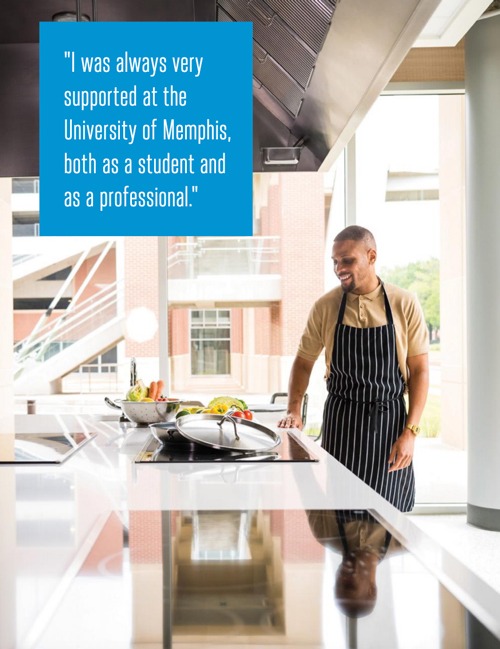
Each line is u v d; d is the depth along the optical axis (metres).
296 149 2.18
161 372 4.77
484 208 4.17
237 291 5.41
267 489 1.12
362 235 2.32
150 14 1.81
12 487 1.14
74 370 5.47
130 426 2.17
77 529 0.83
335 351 2.37
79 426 2.15
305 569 0.65
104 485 1.16
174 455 1.51
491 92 4.12
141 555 0.70
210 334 5.48
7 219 5.09
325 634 0.49
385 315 2.35
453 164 4.81
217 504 1.00
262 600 0.57
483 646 0.47
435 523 4.43
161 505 0.99
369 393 2.31
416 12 1.03
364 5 1.14
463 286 4.84
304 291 5.53
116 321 5.43
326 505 0.99
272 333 5.48
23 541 0.77
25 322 5.38
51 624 0.51
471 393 4.29
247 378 5.48
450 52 4.63
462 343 4.86
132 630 0.50
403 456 2.25
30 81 2.19
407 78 4.64
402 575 0.64
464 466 4.81
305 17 1.42
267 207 5.49
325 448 2.39
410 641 0.48
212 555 0.71
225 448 1.48
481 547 3.81
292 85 1.79
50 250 5.48
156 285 5.36
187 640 0.48
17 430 2.02
